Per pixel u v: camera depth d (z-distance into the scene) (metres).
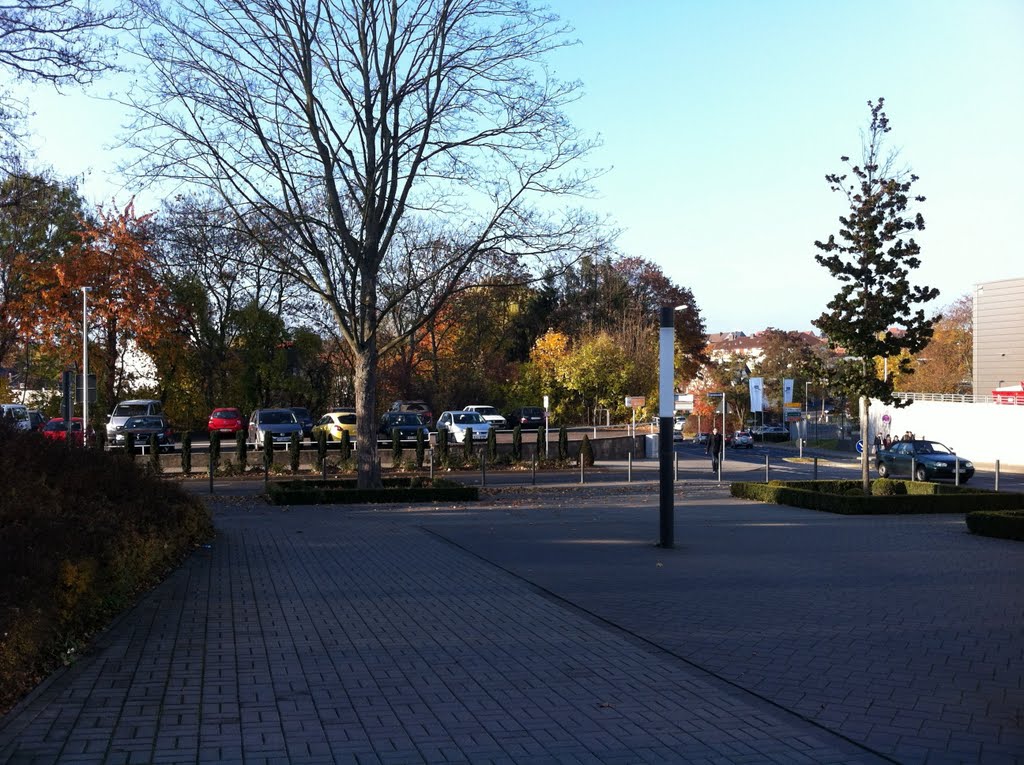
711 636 8.44
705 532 16.83
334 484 25.00
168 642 8.23
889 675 7.06
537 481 30.69
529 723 5.91
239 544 15.28
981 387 57.84
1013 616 9.27
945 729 5.75
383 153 23.12
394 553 14.21
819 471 39.94
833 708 6.21
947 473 34.91
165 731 5.67
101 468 12.45
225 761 5.14
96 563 8.72
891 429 60.09
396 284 35.25
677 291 79.38
